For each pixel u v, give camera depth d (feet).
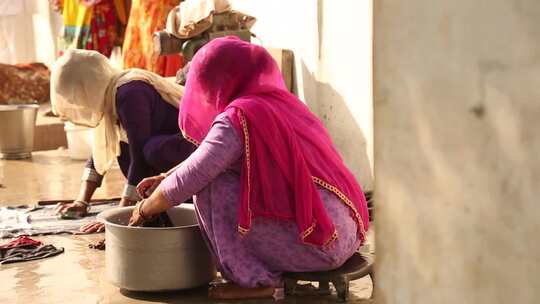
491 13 4.58
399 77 5.25
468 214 4.87
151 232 10.90
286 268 10.78
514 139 4.54
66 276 12.41
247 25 19.83
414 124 5.18
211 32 19.34
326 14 17.70
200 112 11.09
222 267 10.78
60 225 15.56
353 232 10.73
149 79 14.37
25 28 39.24
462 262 4.95
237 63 10.70
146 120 14.06
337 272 10.71
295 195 10.24
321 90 18.04
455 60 4.83
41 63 37.42
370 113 16.78
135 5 24.34
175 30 19.45
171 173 11.64
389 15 5.25
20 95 35.37
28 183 20.88
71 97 14.17
